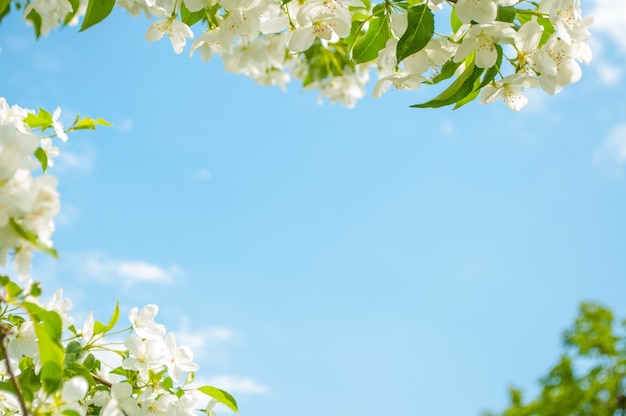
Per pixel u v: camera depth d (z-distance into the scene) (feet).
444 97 2.85
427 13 2.81
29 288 2.43
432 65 2.89
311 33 2.93
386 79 2.89
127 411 2.99
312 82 5.70
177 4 3.30
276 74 5.71
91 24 3.09
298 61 5.62
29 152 2.32
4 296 2.43
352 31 3.16
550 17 2.76
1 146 2.31
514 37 2.77
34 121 3.26
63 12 3.67
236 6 3.03
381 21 2.97
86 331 3.04
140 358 3.05
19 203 2.29
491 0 2.75
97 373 3.09
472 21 2.79
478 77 2.85
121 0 3.71
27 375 2.92
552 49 2.80
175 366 3.07
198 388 3.07
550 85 2.78
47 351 2.48
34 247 2.33
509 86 2.87
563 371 12.89
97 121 3.37
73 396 2.51
